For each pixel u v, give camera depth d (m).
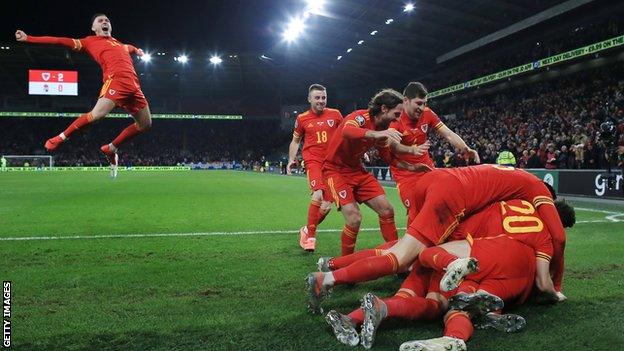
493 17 28.47
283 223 8.45
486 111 30.42
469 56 34.47
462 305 2.93
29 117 53.66
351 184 5.06
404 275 4.61
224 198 13.83
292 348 2.87
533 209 3.60
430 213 3.39
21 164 47.50
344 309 3.64
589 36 23.94
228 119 58.59
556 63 23.58
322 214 6.22
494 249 3.25
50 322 3.30
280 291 4.09
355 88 51.50
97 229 7.62
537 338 3.03
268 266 5.05
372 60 41.25
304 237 6.04
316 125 6.37
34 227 7.80
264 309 3.59
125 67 5.77
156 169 51.56
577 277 4.54
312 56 43.19
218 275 4.64
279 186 19.94
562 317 3.42
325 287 3.34
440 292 3.29
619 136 15.55
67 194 14.77
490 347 2.88
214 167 54.09
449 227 3.45
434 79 40.09
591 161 15.28
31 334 3.08
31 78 44.12
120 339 3.00
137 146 55.84
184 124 59.31
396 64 41.34
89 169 47.19
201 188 18.36
